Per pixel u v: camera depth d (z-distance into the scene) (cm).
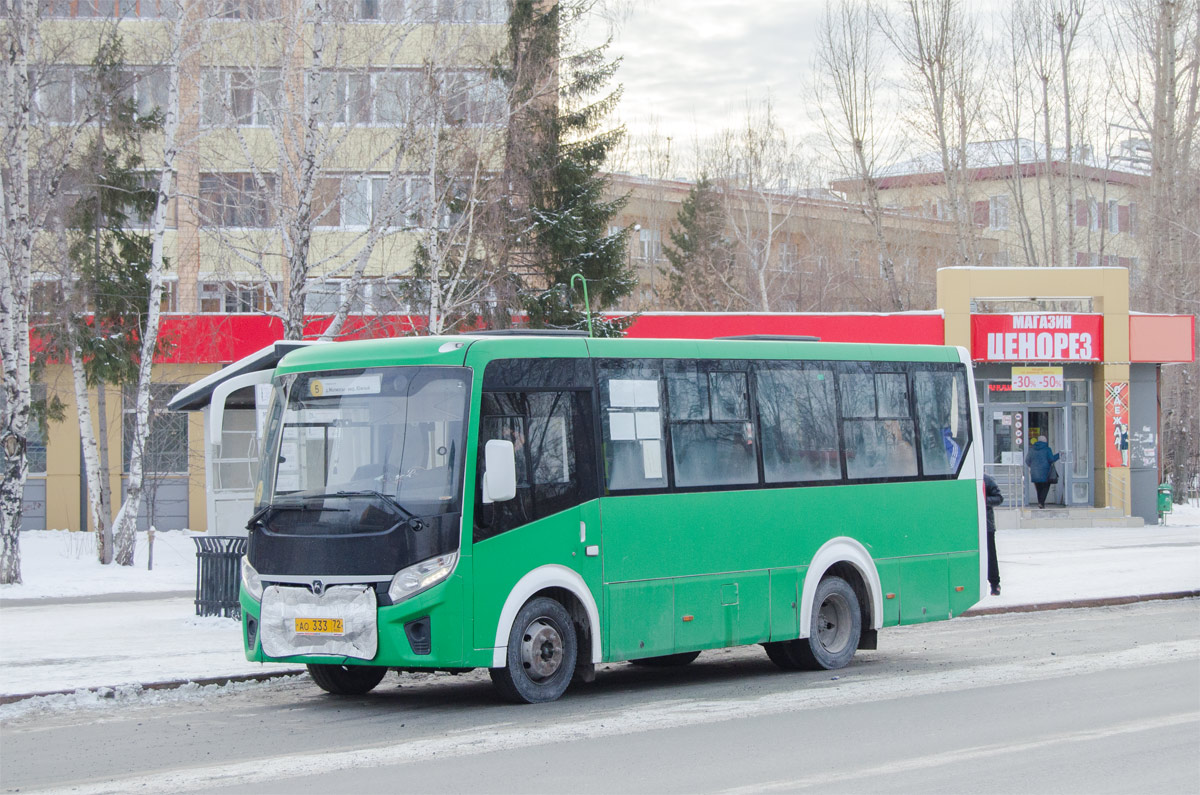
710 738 940
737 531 1270
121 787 792
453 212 2777
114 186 2781
